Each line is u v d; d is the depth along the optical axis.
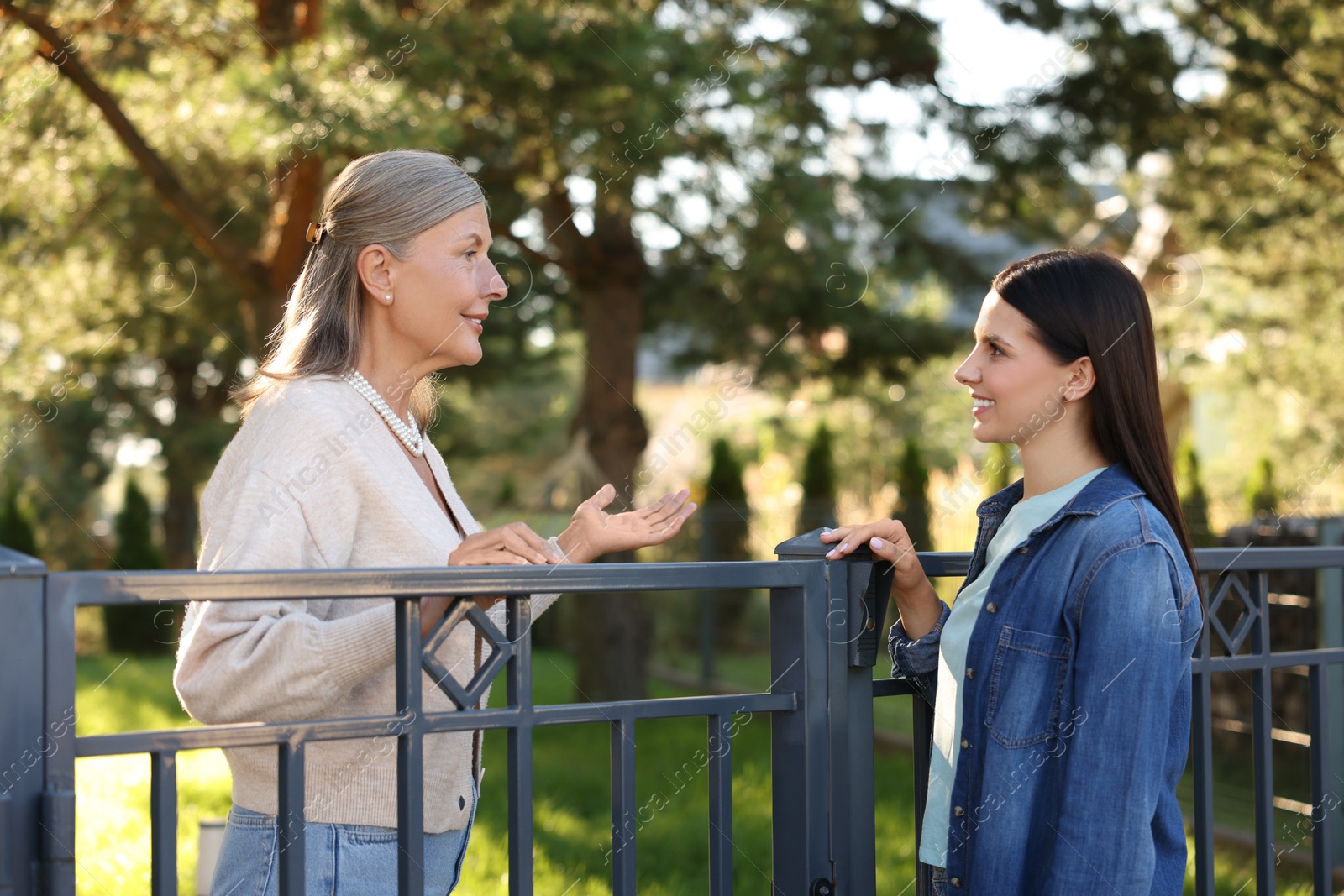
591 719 1.38
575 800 4.93
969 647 1.53
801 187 6.19
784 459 15.60
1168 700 1.38
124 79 5.42
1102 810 1.34
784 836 1.64
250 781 1.42
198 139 5.37
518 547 1.36
